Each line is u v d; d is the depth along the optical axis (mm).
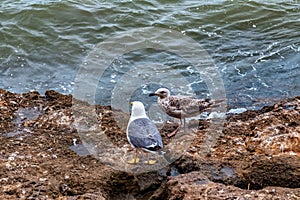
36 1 16406
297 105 10047
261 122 9422
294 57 13609
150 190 7945
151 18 15852
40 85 12367
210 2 16938
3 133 9023
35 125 9391
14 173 7594
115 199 7742
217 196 6953
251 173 7770
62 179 7613
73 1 16469
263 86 12195
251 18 15977
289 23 15656
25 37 14602
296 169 7676
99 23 15477
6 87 12203
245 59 13594
